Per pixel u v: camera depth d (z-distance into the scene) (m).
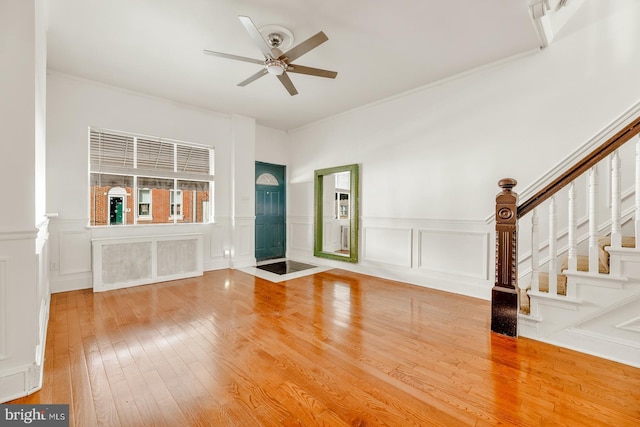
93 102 3.75
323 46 2.99
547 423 1.42
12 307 1.58
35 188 1.67
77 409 1.49
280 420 1.44
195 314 2.86
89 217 3.73
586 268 2.19
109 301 3.22
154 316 2.80
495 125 3.32
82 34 2.75
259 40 2.31
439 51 3.08
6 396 1.55
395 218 4.29
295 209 6.05
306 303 3.22
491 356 2.07
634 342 1.93
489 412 1.50
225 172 5.09
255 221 5.78
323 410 1.51
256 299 3.35
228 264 5.14
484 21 2.58
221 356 2.05
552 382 1.75
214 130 4.93
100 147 3.87
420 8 2.42
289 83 2.97
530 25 2.63
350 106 4.72
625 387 1.69
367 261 4.67
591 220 2.05
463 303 3.24
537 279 2.31
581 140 2.79
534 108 3.06
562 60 2.89
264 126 5.83
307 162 5.76
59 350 2.11
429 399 1.60
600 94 2.70
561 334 2.21
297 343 2.26
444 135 3.75
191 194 4.75
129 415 1.46
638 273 1.88
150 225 4.19
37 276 1.68
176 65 3.34
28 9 1.63
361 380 1.78
